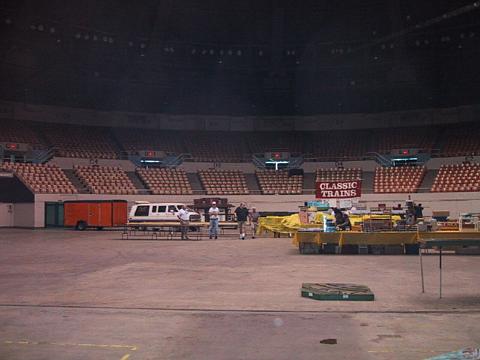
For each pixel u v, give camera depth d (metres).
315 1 43.97
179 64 49.34
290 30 46.88
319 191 19.64
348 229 19.92
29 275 13.08
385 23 44.88
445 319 7.99
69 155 45.09
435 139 48.00
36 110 47.88
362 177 46.34
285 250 20.05
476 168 41.34
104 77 48.72
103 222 36.06
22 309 8.90
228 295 10.09
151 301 9.52
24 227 39.25
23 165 41.00
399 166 45.53
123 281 12.01
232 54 49.28
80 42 44.44
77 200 37.69
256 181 47.94
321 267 14.54
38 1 39.22
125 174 45.16
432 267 14.41
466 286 11.01
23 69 44.78
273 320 7.98
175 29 46.16
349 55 48.38
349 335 7.09
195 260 16.50
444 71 47.72
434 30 43.88
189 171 48.59
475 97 48.41
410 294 10.07
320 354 6.23
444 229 19.80
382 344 6.64
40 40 42.62
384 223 19.16
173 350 6.47
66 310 8.80
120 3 42.03
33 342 6.87
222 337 7.04
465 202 38.97
